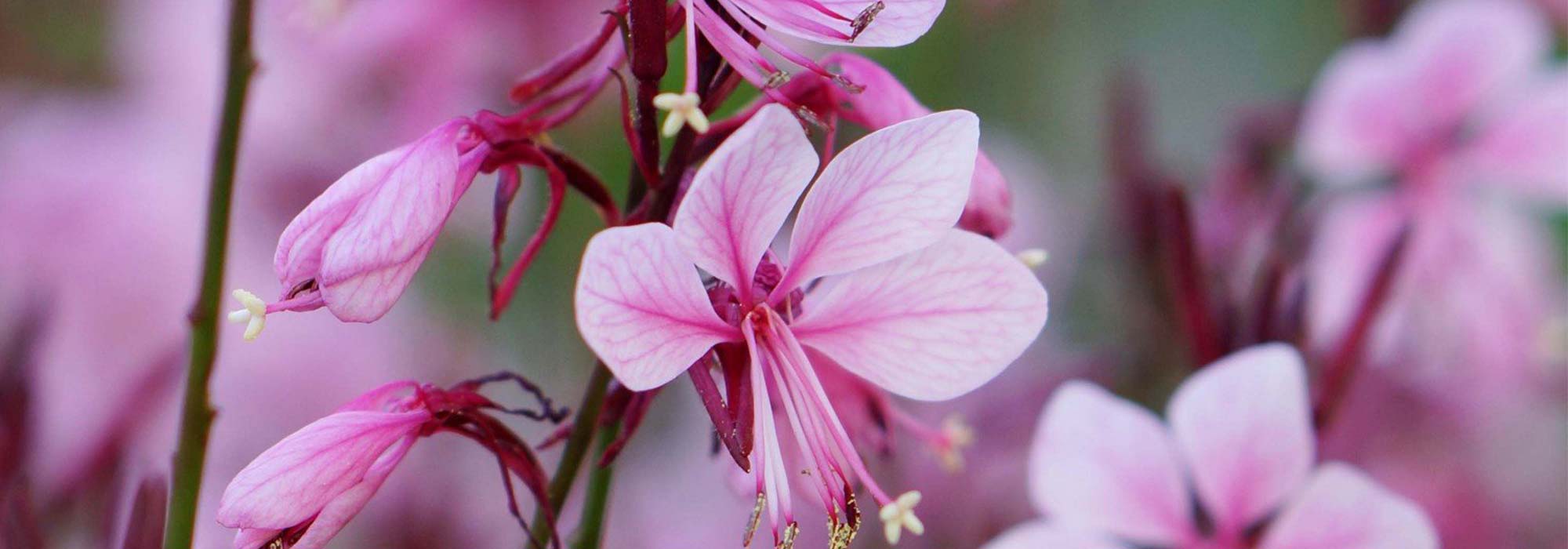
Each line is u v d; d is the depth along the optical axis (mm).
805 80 229
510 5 324
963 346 226
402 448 224
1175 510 258
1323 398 261
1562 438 369
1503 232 328
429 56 325
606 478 232
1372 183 332
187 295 310
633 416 228
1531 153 320
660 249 216
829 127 222
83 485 269
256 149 326
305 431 220
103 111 352
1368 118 315
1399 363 313
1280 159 302
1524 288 328
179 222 316
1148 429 258
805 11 224
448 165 219
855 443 242
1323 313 318
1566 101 318
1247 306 272
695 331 221
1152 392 285
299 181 330
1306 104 313
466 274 353
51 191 314
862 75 229
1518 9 323
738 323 224
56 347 302
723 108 336
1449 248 323
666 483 348
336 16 293
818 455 223
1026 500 302
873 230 222
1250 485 255
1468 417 326
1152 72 444
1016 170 378
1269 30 447
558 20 325
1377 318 265
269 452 219
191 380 234
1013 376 320
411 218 216
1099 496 258
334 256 214
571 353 348
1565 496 366
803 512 297
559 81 228
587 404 230
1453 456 321
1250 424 255
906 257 225
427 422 224
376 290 215
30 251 309
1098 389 261
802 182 219
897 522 222
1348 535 253
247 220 323
